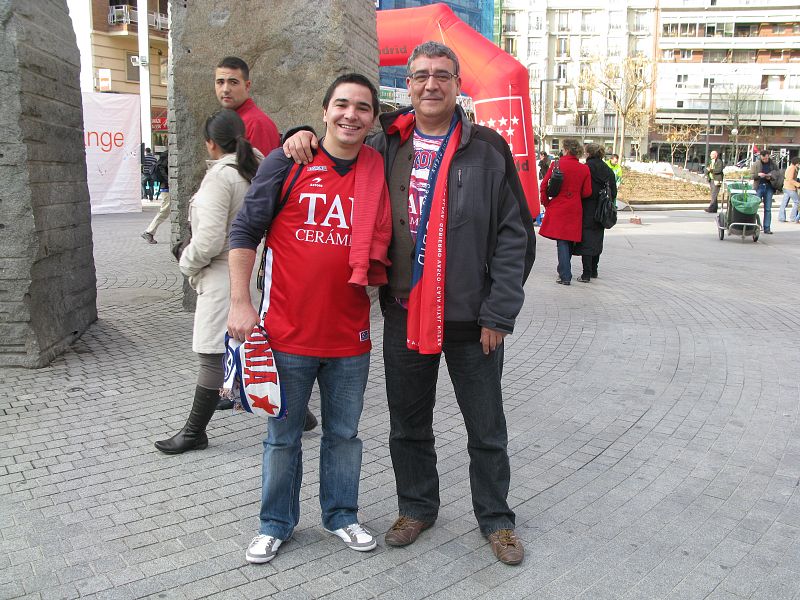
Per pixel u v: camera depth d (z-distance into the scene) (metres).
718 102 70.12
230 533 3.12
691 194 30.14
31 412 4.48
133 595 2.66
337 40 6.76
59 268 5.75
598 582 2.79
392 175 2.85
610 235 15.73
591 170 9.08
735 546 3.06
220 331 3.80
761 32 70.69
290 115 6.95
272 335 2.78
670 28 71.50
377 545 3.04
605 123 69.75
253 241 2.74
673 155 70.81
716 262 11.51
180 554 2.95
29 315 5.23
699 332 6.79
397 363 2.96
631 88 53.09
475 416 2.95
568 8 71.38
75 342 6.01
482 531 3.07
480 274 2.81
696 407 4.77
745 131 69.88
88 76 32.47
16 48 4.92
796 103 69.69
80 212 6.20
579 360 5.86
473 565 2.91
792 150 70.88
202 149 6.93
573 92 71.94
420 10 12.12
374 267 2.81
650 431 4.36
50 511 3.28
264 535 2.93
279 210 2.75
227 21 6.78
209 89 6.84
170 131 7.21
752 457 3.98
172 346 6.02
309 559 2.93
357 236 2.71
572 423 4.49
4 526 3.13
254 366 2.68
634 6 71.38
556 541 3.10
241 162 3.74
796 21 69.44
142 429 4.25
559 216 9.02
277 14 6.79
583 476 3.74
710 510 3.38
